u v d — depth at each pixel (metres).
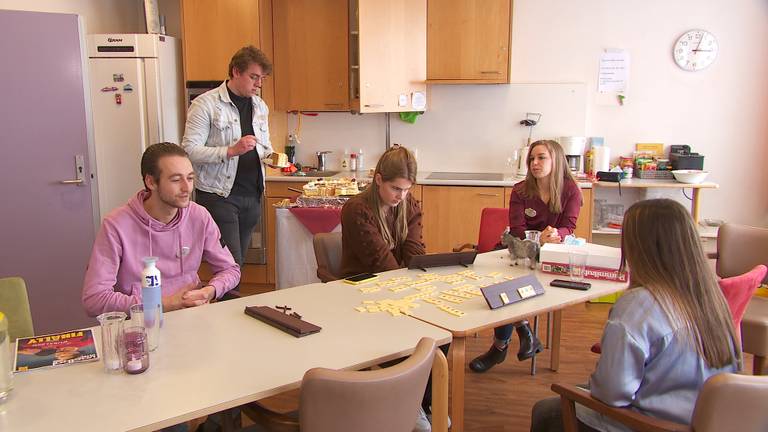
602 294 2.26
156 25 4.86
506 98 5.02
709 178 4.83
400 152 2.50
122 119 4.57
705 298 1.54
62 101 3.79
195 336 1.77
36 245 3.85
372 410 1.38
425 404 2.51
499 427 2.74
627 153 4.90
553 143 3.21
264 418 1.53
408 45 4.76
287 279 3.75
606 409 1.57
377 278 2.40
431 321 1.92
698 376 1.54
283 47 4.98
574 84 4.89
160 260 2.21
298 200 3.72
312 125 5.34
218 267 2.37
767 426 1.40
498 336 3.26
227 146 3.48
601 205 4.88
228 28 4.73
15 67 3.69
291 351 1.66
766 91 4.66
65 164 3.84
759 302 2.90
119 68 4.52
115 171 4.63
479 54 4.75
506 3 4.66
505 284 2.13
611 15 4.78
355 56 4.94
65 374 1.52
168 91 4.68
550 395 3.05
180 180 2.08
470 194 4.60
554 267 2.49
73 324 3.99
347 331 1.82
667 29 4.72
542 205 3.26
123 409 1.34
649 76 4.80
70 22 3.76
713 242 4.62
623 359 1.53
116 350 1.54
